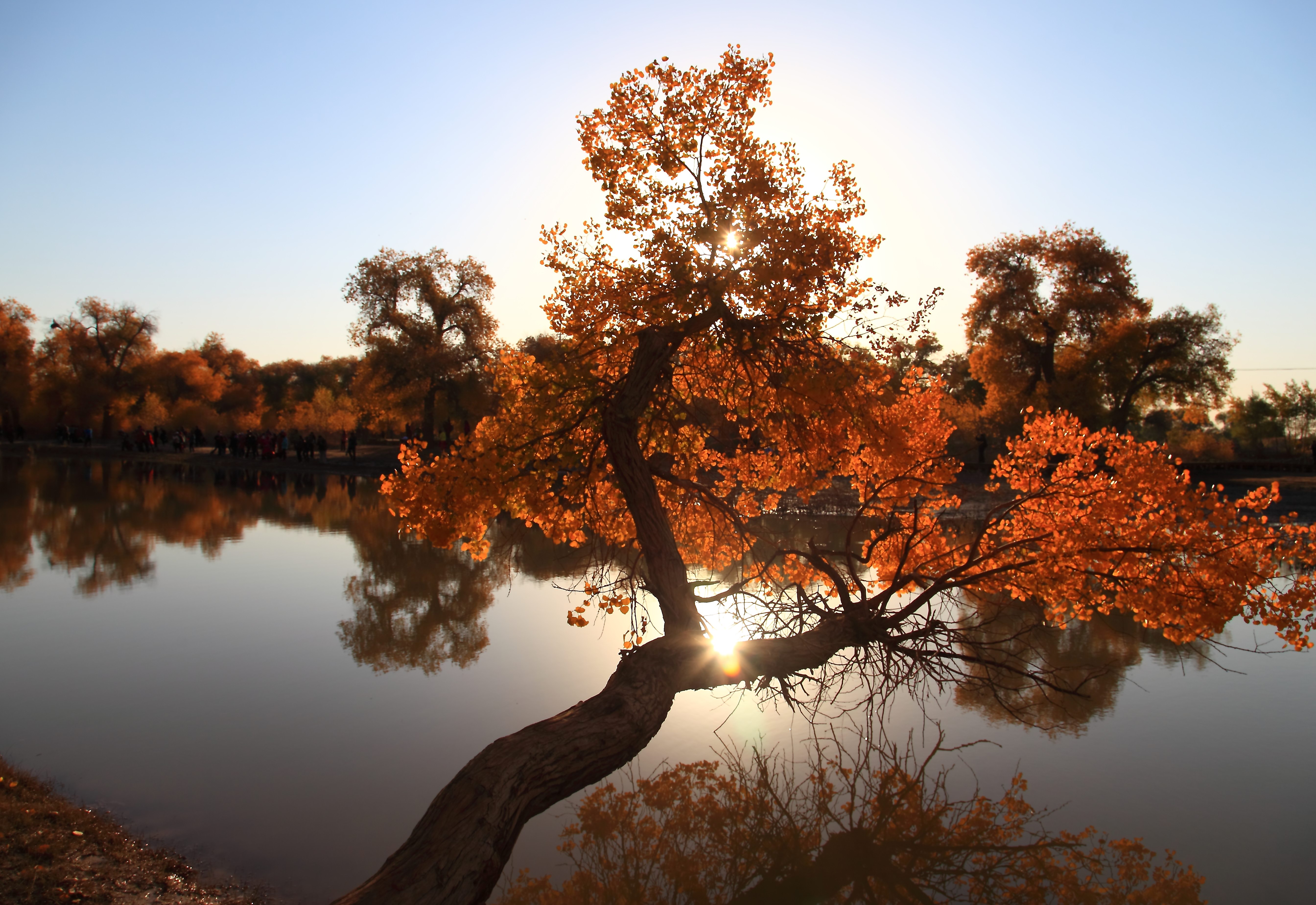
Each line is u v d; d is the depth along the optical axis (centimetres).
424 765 643
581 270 750
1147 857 537
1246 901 484
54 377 5309
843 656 895
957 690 884
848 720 795
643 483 652
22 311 5303
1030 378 3644
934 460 770
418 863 375
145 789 589
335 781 609
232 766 636
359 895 355
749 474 875
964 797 628
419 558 1695
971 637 1048
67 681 841
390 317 4325
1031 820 591
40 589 1293
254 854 500
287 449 4675
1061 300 3544
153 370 5772
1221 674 934
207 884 464
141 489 2889
